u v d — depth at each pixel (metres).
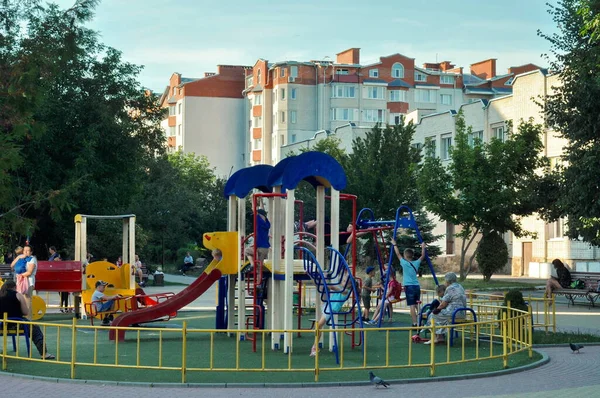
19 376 13.28
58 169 42.44
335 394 11.84
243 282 19.58
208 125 118.50
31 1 28.44
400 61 106.81
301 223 21.27
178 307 19.52
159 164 54.00
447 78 108.50
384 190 42.47
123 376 13.36
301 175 16.86
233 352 16.92
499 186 40.03
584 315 26.20
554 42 30.88
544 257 51.03
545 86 51.03
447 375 13.53
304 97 105.44
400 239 42.09
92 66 44.72
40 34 27.14
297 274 18.00
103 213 45.16
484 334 18.56
